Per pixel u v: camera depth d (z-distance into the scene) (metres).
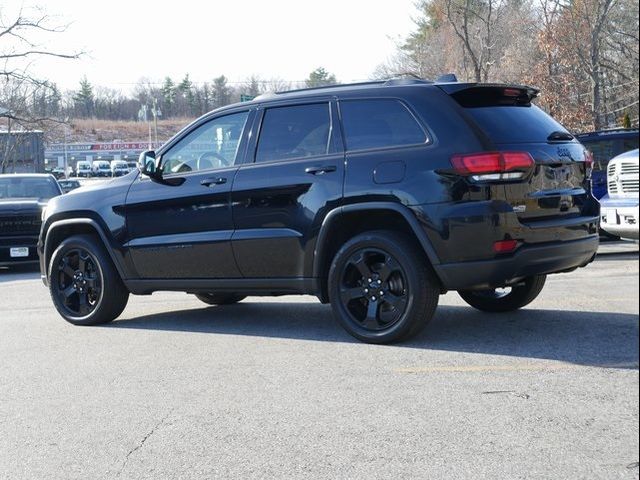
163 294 10.40
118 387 5.71
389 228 6.52
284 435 4.60
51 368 6.33
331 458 4.23
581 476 3.81
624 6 28.94
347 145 6.62
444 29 38.56
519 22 35.69
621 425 4.44
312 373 5.80
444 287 6.29
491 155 6.00
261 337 7.13
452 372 5.64
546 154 6.31
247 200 6.98
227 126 7.32
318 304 8.95
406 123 6.40
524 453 4.14
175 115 121.31
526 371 5.57
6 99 44.56
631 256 12.19
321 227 6.58
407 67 44.97
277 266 6.90
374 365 5.93
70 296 8.18
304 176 6.70
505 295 7.61
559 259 6.31
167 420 4.96
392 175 6.28
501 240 5.99
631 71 31.61
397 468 4.05
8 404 5.43
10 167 47.38
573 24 30.42
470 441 4.34
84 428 4.89
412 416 4.78
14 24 33.19
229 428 4.76
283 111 7.04
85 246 8.01
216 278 7.28
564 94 31.98
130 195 7.71
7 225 14.38
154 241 7.54
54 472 4.25
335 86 6.92
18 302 10.20
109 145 104.25
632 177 10.08
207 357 6.46
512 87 6.49
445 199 6.06
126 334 7.55
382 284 6.43
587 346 6.18
